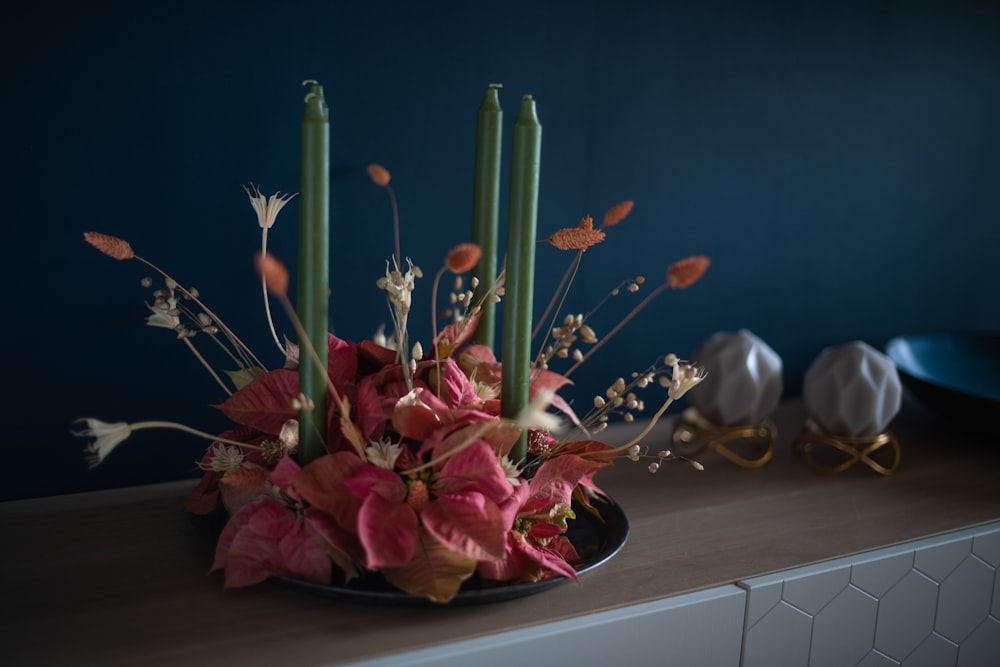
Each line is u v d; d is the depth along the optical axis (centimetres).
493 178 93
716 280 142
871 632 98
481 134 92
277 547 79
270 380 85
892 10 146
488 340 96
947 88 156
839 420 119
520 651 76
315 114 76
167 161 101
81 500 100
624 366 137
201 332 107
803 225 148
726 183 139
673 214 135
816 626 94
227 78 102
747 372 119
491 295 95
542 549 85
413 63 112
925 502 111
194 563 86
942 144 158
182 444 109
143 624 75
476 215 94
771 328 149
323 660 71
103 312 101
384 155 113
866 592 96
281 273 64
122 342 103
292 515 80
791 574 91
